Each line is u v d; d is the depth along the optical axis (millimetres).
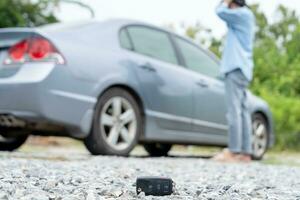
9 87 5328
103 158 5301
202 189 2920
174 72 6578
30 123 5398
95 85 5617
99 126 5715
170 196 2611
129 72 5980
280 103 10453
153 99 6250
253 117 7578
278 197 2742
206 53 7332
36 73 5289
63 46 5465
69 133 5594
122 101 5957
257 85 11148
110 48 5926
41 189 2736
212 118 7086
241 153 5914
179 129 6625
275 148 10227
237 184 3291
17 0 13477
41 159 4918
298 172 4629
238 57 5785
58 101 5328
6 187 2695
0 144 6598
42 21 13961
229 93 5824
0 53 5578
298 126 10336
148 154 7914
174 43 6832
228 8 5809
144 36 6438
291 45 12977
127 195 2613
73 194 2602
